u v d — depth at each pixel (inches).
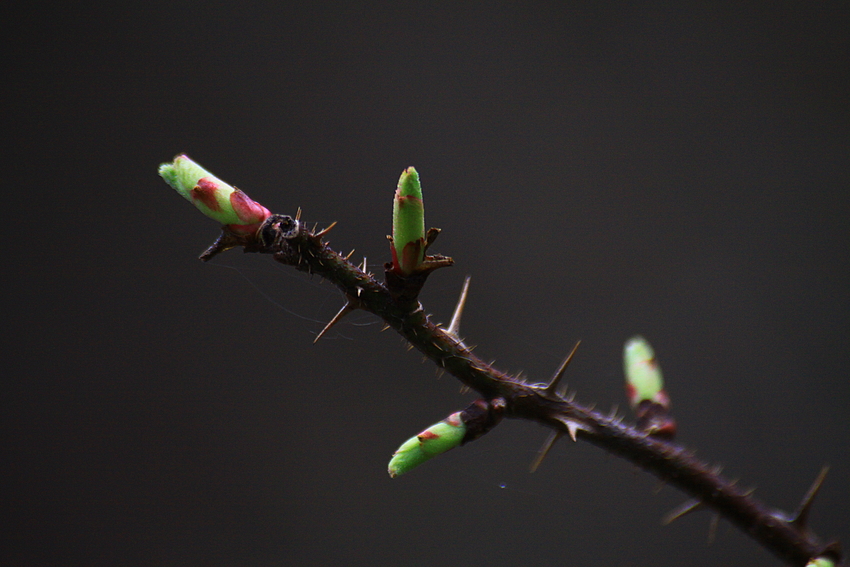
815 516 43.3
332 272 18.7
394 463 18.6
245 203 18.6
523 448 44.4
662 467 18.9
